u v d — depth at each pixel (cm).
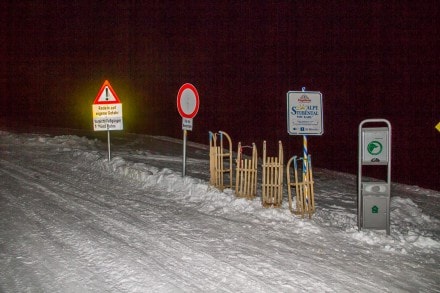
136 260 621
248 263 627
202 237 731
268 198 912
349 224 856
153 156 1622
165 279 563
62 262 608
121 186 1070
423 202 1218
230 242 713
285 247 705
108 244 680
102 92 1243
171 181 1058
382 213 777
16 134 1795
